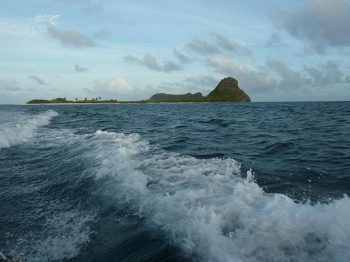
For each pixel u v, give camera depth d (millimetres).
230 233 3961
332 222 4082
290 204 4699
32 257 4469
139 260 4008
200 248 3812
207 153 10492
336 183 6715
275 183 6648
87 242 4773
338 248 3582
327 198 5707
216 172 7125
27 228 5363
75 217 5688
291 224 4062
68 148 11477
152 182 6328
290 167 8297
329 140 13555
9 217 5828
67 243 4801
